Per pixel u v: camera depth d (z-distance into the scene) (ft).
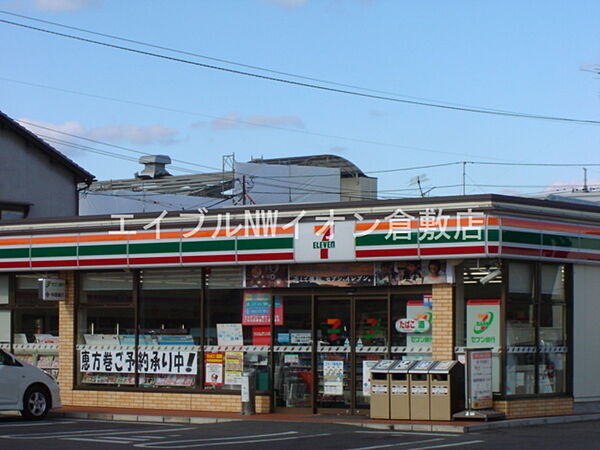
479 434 54.19
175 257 69.77
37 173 100.68
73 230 73.41
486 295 63.46
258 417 65.21
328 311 67.62
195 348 71.26
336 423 61.26
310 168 167.32
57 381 76.54
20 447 46.91
